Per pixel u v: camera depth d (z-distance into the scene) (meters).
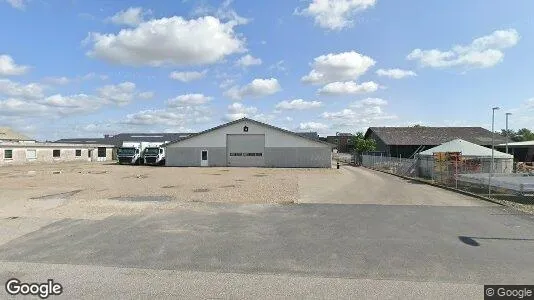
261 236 8.00
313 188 17.73
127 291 4.97
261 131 39.09
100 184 19.44
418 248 7.06
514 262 6.18
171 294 4.87
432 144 47.03
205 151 39.75
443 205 12.48
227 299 4.72
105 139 69.44
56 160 47.56
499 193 15.63
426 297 4.77
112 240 7.63
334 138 90.19
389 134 50.38
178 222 9.43
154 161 41.09
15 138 65.81
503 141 47.41
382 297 4.77
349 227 8.91
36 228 8.71
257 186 18.58
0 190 16.44
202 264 6.12
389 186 19.08
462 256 6.53
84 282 5.30
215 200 13.34
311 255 6.62
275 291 4.98
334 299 4.71
